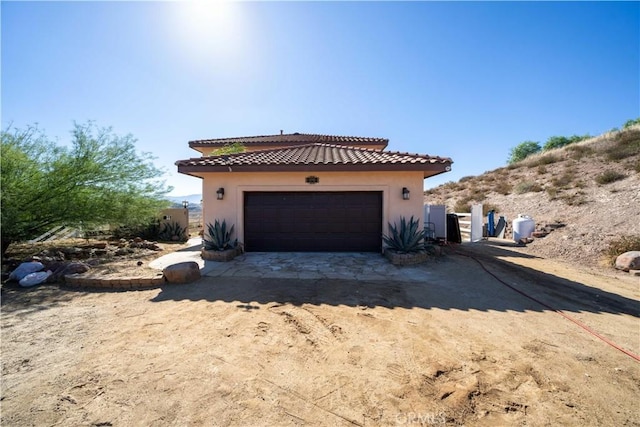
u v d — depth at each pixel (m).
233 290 6.59
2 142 8.97
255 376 3.37
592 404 2.94
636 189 14.50
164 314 5.26
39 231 10.40
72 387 3.18
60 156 9.91
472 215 14.62
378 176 10.18
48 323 4.92
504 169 27.95
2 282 7.31
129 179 11.49
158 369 3.52
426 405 2.91
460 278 7.52
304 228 10.56
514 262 9.70
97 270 8.18
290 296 6.17
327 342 4.20
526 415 2.78
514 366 3.61
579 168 20.33
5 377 3.38
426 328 4.67
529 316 5.21
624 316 5.28
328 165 9.45
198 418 2.71
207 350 3.96
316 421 2.68
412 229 9.55
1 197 8.42
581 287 7.06
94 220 10.92
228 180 10.41
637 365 3.67
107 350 4.00
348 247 10.53
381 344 4.14
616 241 10.55
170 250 12.16
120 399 2.98
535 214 16.36
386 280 7.31
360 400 2.97
